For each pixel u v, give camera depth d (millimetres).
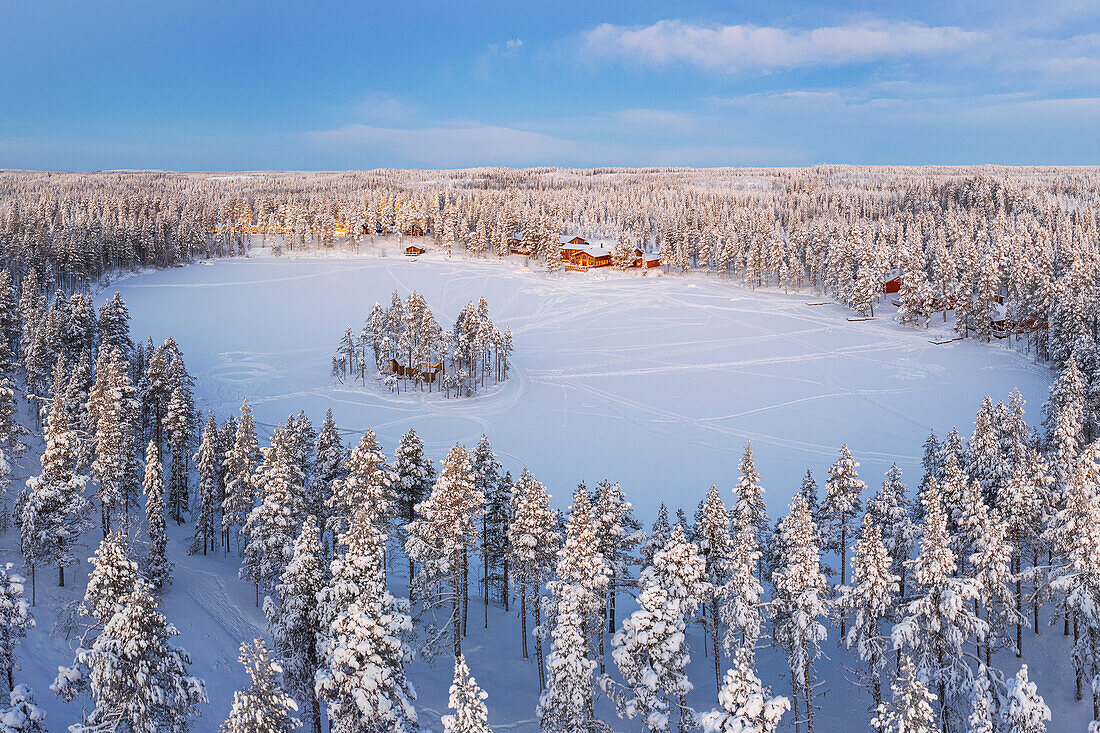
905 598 36000
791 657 32625
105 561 25266
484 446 45531
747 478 41625
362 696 26094
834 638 44219
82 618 36250
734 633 34094
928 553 31297
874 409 87062
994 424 48219
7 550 41688
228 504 47281
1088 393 63812
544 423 84875
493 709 36188
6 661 26812
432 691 37594
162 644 25422
